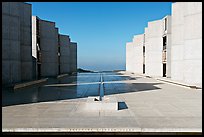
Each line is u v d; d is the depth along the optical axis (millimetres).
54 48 37156
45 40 36031
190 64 21078
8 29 19812
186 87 19422
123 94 15234
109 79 32094
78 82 26375
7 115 8836
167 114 8883
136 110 9680
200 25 20109
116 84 23375
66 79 32281
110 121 7781
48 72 36438
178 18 26406
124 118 8219
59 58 48656
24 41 24750
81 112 9297
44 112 9359
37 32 33781
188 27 21078
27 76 25109
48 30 36406
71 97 13922
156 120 7918
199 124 7375
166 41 34406
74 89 18625
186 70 21562
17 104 11375
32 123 7594
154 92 16266
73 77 38094
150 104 11188
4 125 7375
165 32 34688
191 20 20734
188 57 21234
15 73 20672
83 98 13469
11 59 20172
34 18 32719
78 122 7672
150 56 38500
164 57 35625
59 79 32219
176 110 9672
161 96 14133
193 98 13219
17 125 7355
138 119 8062
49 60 36562
